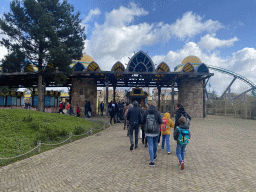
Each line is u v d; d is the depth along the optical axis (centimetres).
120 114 1798
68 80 2619
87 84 2373
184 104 2402
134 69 2136
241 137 946
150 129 533
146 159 593
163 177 437
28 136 920
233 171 464
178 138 503
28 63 1881
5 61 1741
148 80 2798
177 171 475
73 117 1591
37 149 746
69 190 391
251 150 677
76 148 789
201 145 771
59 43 1834
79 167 542
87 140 957
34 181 451
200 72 2197
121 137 1013
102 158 623
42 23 1719
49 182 440
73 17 2089
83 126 1317
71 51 1988
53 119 1287
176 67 2975
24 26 1772
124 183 411
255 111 2002
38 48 1925
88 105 2117
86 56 2861
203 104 2372
